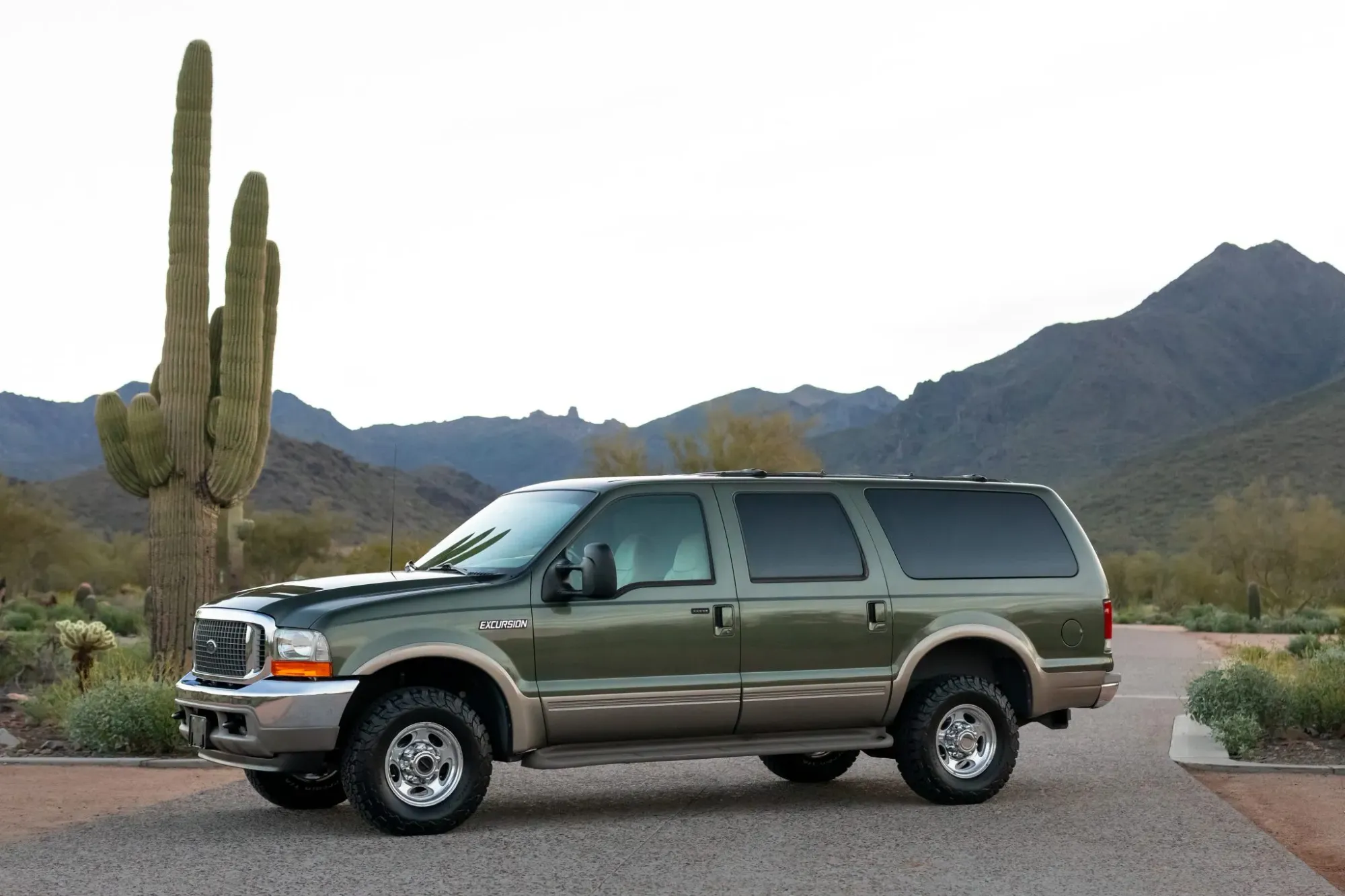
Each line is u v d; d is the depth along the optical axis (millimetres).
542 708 9242
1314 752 13352
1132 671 25203
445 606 9070
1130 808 10227
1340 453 148625
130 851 8469
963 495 10891
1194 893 7551
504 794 10992
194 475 17266
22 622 31828
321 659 8758
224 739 8906
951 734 10406
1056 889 7625
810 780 11648
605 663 9406
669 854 8477
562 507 9898
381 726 8812
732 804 10430
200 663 9500
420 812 8914
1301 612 57281
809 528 10258
